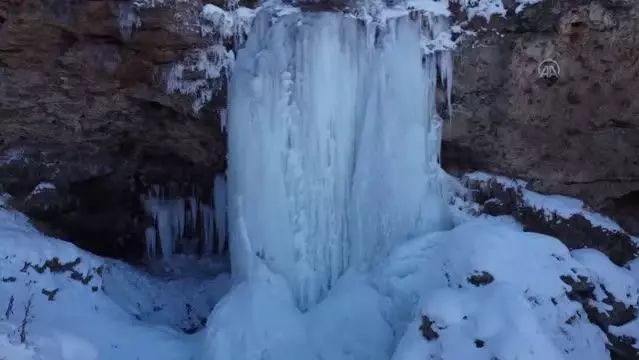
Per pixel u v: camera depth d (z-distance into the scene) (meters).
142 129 9.73
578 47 8.20
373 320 7.71
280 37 8.48
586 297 7.50
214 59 8.72
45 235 9.44
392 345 7.46
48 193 9.80
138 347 7.84
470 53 8.53
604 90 8.43
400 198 8.31
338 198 8.38
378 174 8.34
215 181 10.62
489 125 8.78
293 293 8.20
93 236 10.61
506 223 8.60
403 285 7.74
